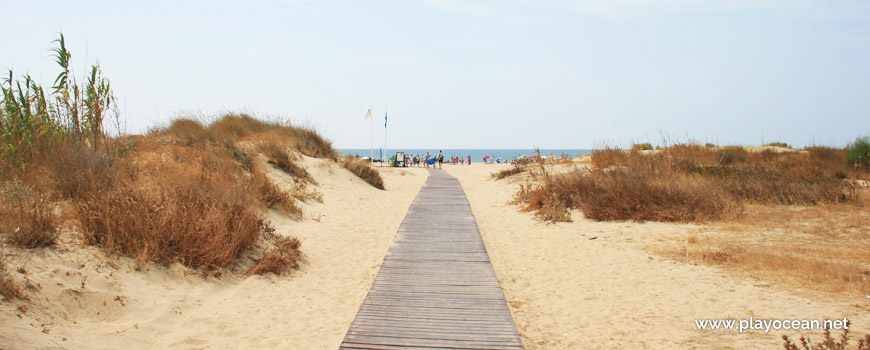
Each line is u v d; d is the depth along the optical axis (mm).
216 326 5188
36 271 4953
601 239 9852
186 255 6500
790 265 6996
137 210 6613
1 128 7977
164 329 4945
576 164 21828
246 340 4910
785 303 5648
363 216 12766
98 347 4266
